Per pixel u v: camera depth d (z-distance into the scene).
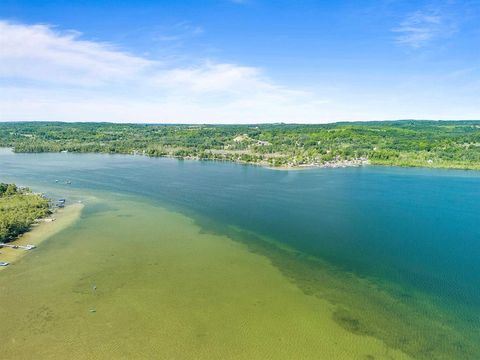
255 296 94.12
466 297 93.94
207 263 112.44
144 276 103.75
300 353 74.00
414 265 111.12
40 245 124.62
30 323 81.88
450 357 73.44
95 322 82.62
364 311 88.00
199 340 77.25
